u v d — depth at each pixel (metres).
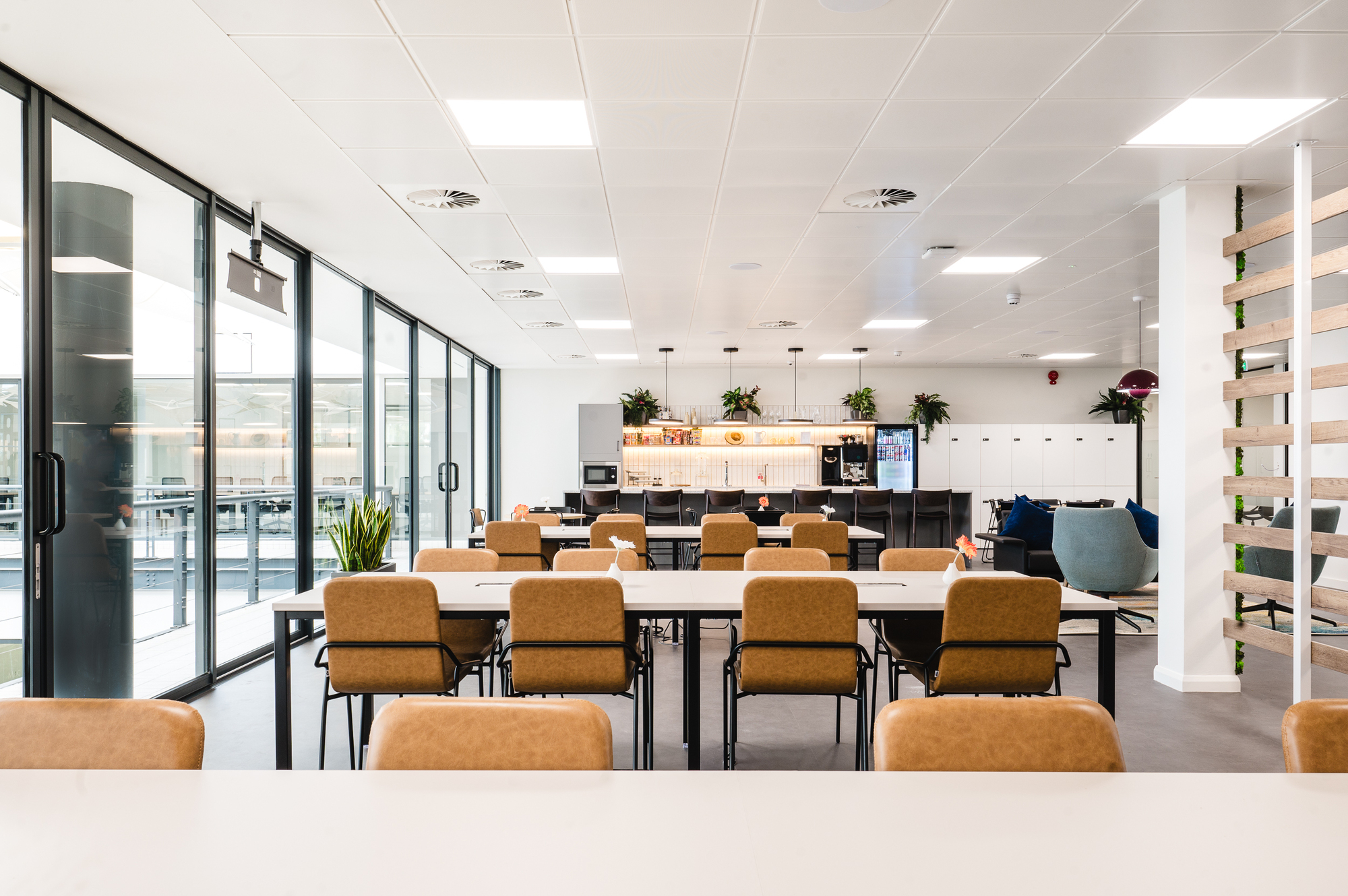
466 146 3.88
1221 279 4.45
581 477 12.33
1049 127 3.70
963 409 13.00
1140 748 3.48
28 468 3.11
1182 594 4.43
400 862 0.93
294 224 5.12
